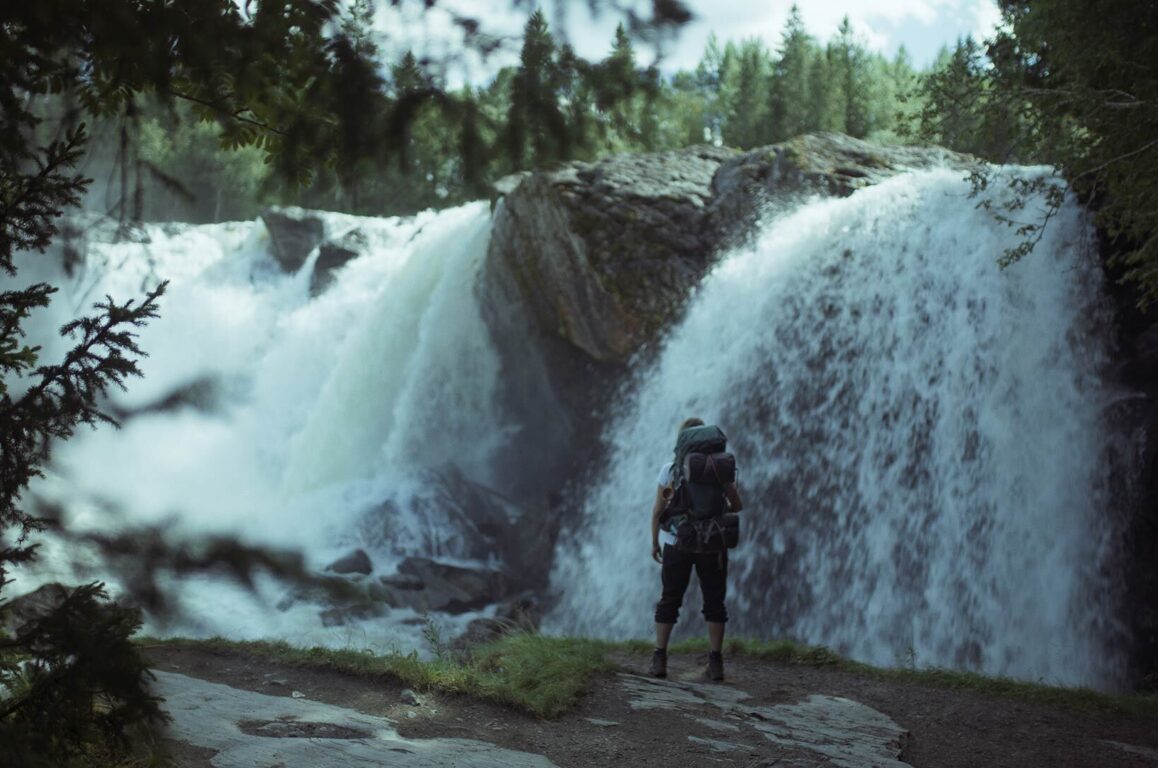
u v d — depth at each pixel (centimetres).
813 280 1697
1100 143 1017
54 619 281
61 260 282
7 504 265
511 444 2323
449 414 2359
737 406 1728
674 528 695
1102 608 1268
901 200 1636
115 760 377
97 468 271
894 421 1536
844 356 1623
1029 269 1459
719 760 517
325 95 291
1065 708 688
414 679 607
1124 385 1361
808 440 1625
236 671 621
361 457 2441
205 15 280
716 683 698
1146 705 702
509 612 1698
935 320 1530
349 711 548
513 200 2056
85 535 257
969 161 1973
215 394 284
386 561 1791
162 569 253
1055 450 1370
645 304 1864
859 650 1452
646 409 1870
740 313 1786
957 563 1408
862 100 4347
